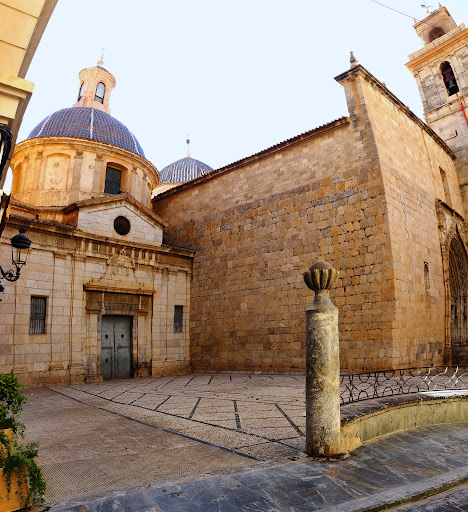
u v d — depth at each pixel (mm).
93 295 18750
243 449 6156
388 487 4633
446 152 25266
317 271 6176
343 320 16422
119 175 25656
